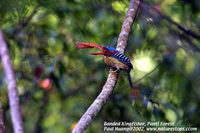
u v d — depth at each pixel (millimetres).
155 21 10883
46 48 11602
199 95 11039
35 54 11547
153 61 11312
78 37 11320
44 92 13180
